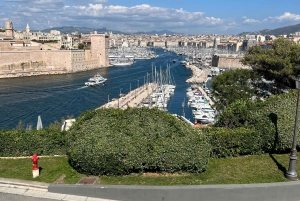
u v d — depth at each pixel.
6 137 14.73
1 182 11.51
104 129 12.52
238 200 10.72
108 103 75.50
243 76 28.50
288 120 14.12
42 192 10.98
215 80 29.27
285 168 12.67
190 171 12.01
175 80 123.00
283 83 27.48
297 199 10.95
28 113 65.56
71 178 11.78
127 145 11.58
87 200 10.60
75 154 11.70
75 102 78.19
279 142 13.75
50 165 13.28
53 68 142.62
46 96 84.12
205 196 10.62
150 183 11.26
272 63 25.72
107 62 179.25
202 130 14.36
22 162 13.89
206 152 12.20
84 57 162.38
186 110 70.00
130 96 84.88
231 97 27.78
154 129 12.55
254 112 15.17
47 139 15.02
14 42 154.12
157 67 170.62
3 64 126.94
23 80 115.19
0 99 78.56
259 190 10.70
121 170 11.58
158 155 11.48
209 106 68.19
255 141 13.94
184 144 11.95
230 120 15.43
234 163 13.30
